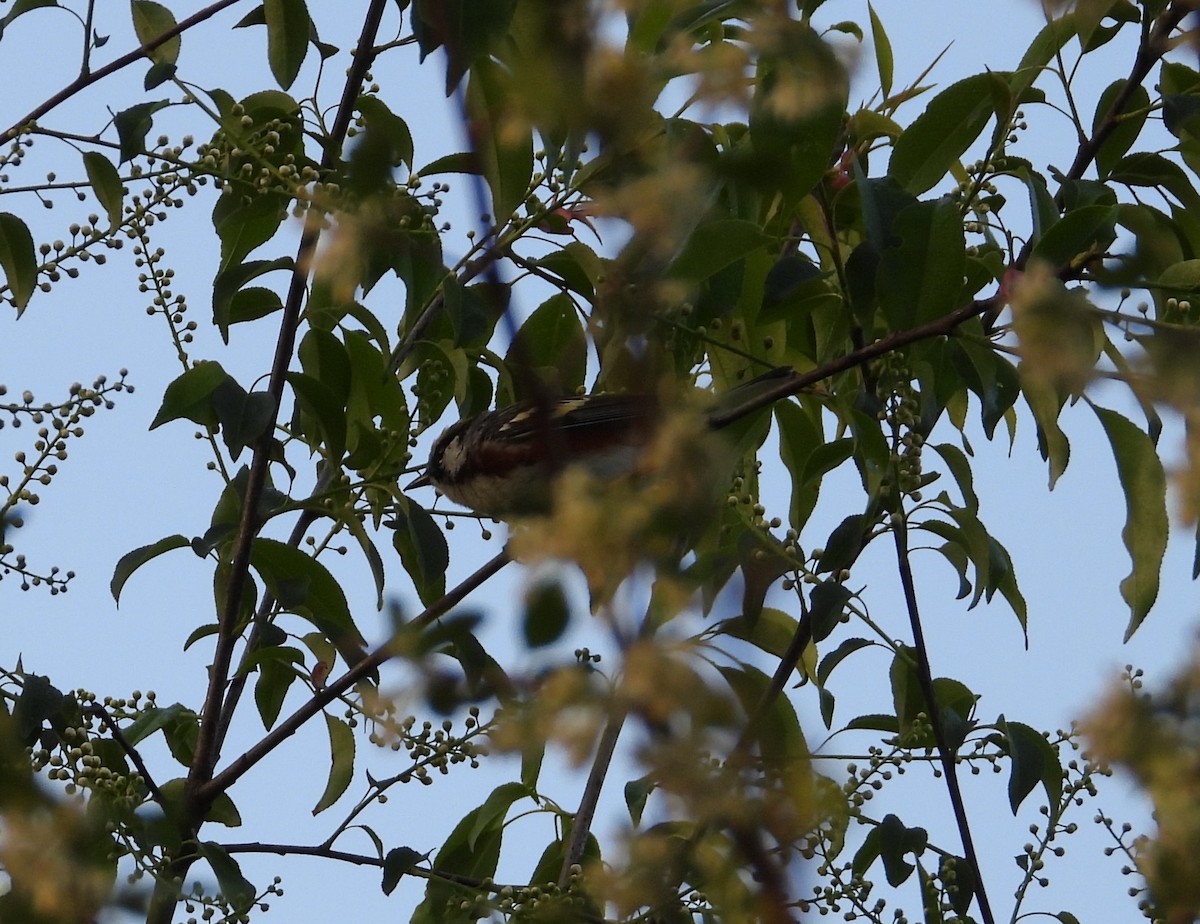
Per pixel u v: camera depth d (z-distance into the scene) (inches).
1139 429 266.5
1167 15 321.4
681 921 181.9
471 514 362.6
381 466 355.6
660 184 117.0
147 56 363.3
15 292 337.7
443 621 138.8
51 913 134.3
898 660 316.2
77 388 320.8
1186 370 119.2
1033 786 299.6
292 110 397.4
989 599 314.8
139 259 344.8
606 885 123.3
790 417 354.3
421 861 335.6
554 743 105.7
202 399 340.8
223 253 399.5
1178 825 109.0
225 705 378.0
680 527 113.9
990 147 321.7
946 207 292.2
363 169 131.8
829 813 120.3
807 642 295.7
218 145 361.7
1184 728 107.4
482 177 133.4
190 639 378.9
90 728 326.6
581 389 360.2
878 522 297.9
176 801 337.4
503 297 134.6
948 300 291.9
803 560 290.2
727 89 114.4
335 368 382.0
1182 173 346.3
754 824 111.7
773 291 313.7
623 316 127.4
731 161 120.1
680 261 282.2
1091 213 276.2
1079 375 122.6
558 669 111.1
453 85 133.0
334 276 123.9
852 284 297.9
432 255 315.6
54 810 140.6
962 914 295.1
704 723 107.9
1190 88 344.5
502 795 368.2
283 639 360.8
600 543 109.9
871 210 295.4
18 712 305.9
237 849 333.7
